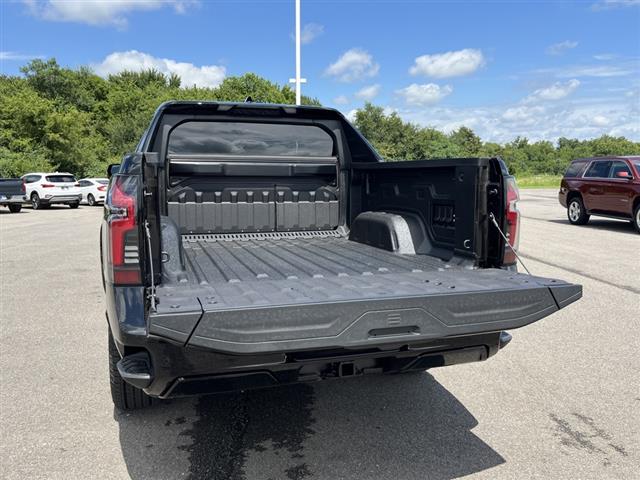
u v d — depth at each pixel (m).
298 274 3.22
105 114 69.19
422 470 2.92
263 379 2.54
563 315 6.00
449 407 3.73
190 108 4.34
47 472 2.91
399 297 2.43
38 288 7.59
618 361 4.61
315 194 4.86
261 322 2.23
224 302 2.30
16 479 2.84
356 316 2.37
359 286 2.70
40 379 4.25
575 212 15.27
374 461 3.01
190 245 4.38
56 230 15.64
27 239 13.40
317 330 2.31
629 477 2.86
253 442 3.24
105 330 5.58
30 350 4.94
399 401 3.84
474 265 3.38
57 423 3.49
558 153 103.25
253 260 3.71
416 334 2.47
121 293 2.63
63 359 4.71
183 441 3.26
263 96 71.25
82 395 3.94
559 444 3.21
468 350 2.88
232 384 2.52
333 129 4.82
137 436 3.32
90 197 29.78
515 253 3.27
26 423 3.49
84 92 69.00
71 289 7.54
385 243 4.12
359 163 4.75
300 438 3.29
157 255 2.80
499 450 3.13
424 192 3.93
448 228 3.68
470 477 2.85
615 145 104.62
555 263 8.99
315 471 2.91
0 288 7.59
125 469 2.94
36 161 40.50
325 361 2.58
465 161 3.42
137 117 62.28
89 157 48.06
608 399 3.85
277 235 4.79
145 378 2.47
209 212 4.59
